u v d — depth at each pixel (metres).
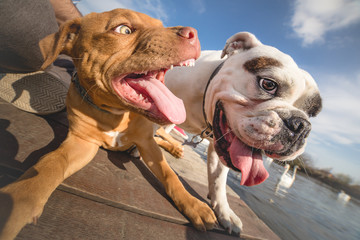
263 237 0.40
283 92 0.37
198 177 0.54
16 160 0.25
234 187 0.84
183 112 0.28
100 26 0.29
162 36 0.26
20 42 0.27
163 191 0.35
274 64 0.38
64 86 0.40
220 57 0.52
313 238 0.64
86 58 0.28
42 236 0.18
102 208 0.24
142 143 0.37
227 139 0.40
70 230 0.20
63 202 0.22
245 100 0.37
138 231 0.24
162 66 0.26
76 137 0.31
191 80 0.49
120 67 0.26
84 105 0.31
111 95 0.28
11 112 0.36
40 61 0.33
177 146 0.65
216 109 0.42
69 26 0.30
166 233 0.26
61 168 0.23
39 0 0.28
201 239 0.29
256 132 0.33
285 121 0.33
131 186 0.31
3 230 0.15
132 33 0.29
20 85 0.35
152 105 0.27
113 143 0.35
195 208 0.31
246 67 0.39
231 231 0.36
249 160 0.36
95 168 0.31
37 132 0.33
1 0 0.23
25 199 0.17
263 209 0.71
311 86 0.39
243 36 0.46
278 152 0.34
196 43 0.27
